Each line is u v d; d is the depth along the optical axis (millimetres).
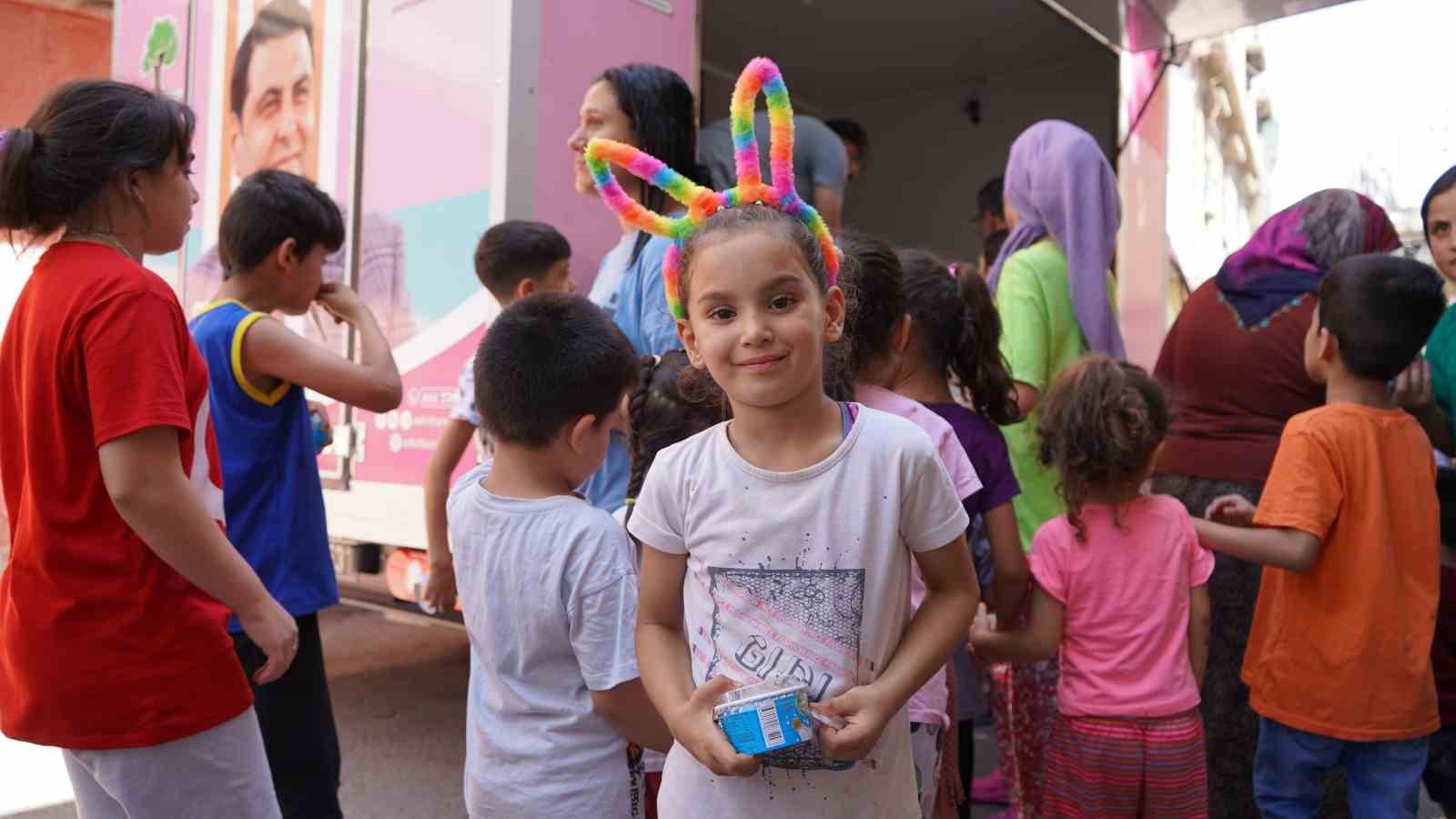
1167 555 2072
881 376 1941
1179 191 3678
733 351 1187
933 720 1708
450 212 3078
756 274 1174
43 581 1489
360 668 4395
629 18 3219
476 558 1701
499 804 1658
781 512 1236
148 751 1503
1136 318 3801
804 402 1254
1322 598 2109
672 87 2475
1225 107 3545
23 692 1495
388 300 3252
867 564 1229
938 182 7840
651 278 2238
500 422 1714
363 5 3336
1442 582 2330
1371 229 2561
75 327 1462
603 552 1618
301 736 2184
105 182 1563
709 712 1203
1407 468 2127
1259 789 2258
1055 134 2980
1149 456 2098
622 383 1751
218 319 2137
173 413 1467
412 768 3227
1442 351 2486
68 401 1475
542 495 1718
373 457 3307
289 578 2146
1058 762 2135
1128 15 3627
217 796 1570
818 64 7277
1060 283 2861
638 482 1864
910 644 1264
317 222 2266
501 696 1681
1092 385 2098
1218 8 3490
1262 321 2533
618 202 1344
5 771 3301
